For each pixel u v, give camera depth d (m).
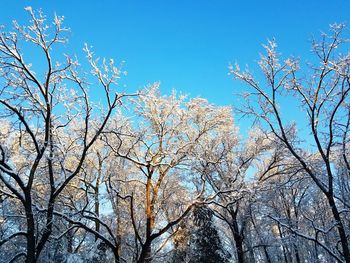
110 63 17.20
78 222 17.78
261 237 27.61
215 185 23.67
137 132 20.98
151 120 21.02
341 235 18.47
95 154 23.94
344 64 18.81
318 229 19.45
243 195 20.56
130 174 22.86
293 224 26.16
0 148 15.42
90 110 17.39
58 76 16.84
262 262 37.25
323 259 31.88
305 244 33.75
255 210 24.92
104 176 22.12
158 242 25.95
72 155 21.91
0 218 20.11
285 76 19.66
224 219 23.86
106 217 22.72
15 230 21.91
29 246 14.91
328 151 19.16
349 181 23.70
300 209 27.11
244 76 20.09
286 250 36.69
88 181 22.92
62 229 22.28
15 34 15.56
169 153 19.69
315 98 19.22
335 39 19.08
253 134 25.39
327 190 19.78
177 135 20.80
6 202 20.83
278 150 22.84
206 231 20.91
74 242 26.98
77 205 22.91
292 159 22.56
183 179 23.31
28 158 18.56
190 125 21.66
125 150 21.72
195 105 21.27
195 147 21.66
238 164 24.94
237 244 23.53
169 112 20.70
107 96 17.38
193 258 20.56
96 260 20.59
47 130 16.41
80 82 17.02
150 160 19.64
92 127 20.41
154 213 20.89
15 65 15.69
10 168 15.45
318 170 21.84
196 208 21.14
